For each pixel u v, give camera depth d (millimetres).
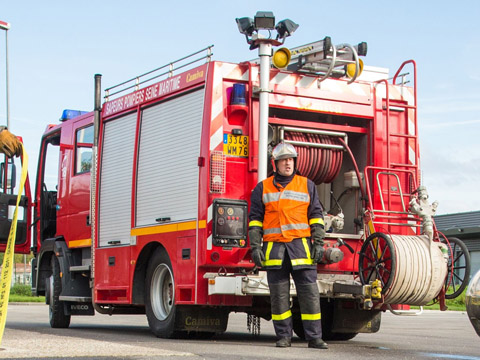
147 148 9461
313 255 7336
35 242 12203
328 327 9266
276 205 7359
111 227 10086
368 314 9297
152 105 9453
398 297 7820
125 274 9680
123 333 9969
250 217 7469
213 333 8938
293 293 7816
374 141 9047
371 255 8016
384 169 8867
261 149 8141
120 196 9938
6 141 5980
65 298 11062
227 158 8250
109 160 10312
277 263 7281
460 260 8109
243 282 7758
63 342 6531
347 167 9297
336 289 7957
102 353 5723
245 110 8312
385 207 9039
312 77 8773
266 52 8203
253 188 8312
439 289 7930
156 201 9148
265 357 6207
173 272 8594
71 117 11945
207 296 8141
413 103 9352
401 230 8992
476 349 8016
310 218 7422
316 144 8734
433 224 8156
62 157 11812
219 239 8078
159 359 5543
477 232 37750
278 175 7480
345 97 8922
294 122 8641
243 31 8266
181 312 8469
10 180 11672
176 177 8781
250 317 9211
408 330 12633
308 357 6324
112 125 10352
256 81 8398
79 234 11078
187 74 8758
